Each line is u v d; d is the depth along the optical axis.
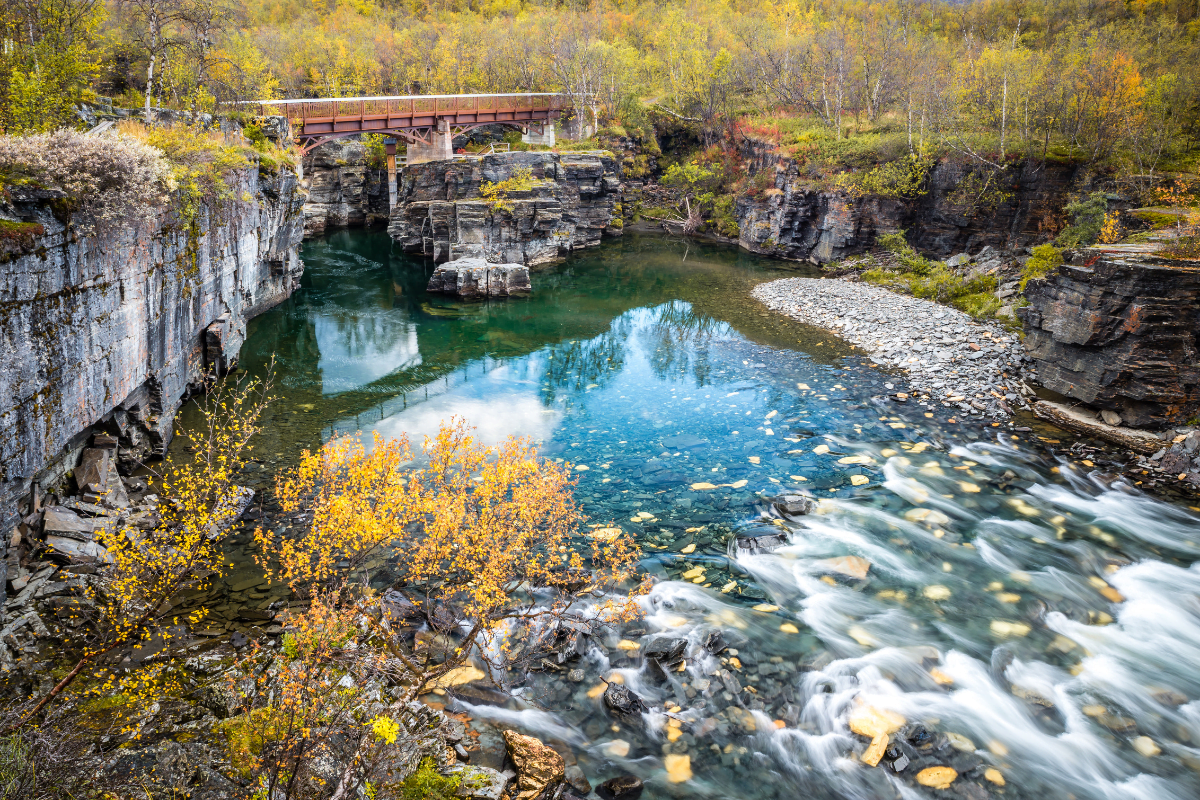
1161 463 20.22
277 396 24.44
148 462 18.38
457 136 64.56
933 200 45.69
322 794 8.13
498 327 34.91
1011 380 26.17
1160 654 12.59
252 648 11.85
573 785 9.70
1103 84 40.50
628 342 32.72
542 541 15.23
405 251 50.53
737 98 67.50
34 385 12.28
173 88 31.06
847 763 10.23
